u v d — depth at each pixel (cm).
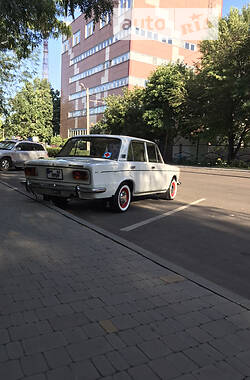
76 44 7300
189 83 2711
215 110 2591
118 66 5588
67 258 434
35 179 751
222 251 518
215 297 345
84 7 807
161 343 257
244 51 2406
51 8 860
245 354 249
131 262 433
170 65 3156
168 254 496
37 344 246
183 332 275
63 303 313
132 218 720
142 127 3312
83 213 760
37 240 504
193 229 645
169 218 732
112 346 249
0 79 1884
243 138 2855
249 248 538
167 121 3023
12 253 444
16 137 4616
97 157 775
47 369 220
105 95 6097
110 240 523
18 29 929
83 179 677
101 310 303
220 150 3194
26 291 334
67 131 7888
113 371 222
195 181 1612
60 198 832
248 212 841
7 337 253
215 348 255
